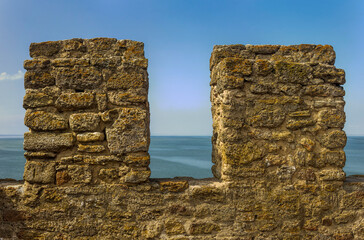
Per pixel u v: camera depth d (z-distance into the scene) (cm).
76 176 311
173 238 314
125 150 310
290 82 327
